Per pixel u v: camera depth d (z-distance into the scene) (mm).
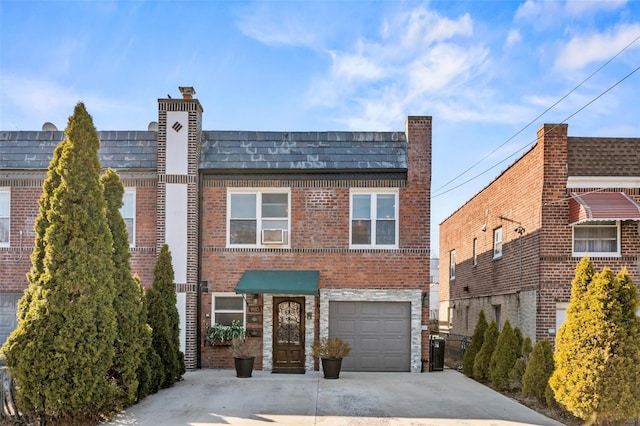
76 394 10172
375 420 10805
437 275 37594
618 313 10305
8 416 10422
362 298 17172
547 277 16656
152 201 17656
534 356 12398
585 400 10148
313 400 12453
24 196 17609
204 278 17359
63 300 10375
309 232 17422
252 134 18219
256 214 17562
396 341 17219
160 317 14047
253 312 17078
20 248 17438
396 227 17391
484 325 16906
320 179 17500
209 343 17109
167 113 17469
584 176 16688
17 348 10141
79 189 10797
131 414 11164
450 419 10953
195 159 17391
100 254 10898
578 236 16781
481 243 23406
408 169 17391
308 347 16922
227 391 13375
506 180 20094
